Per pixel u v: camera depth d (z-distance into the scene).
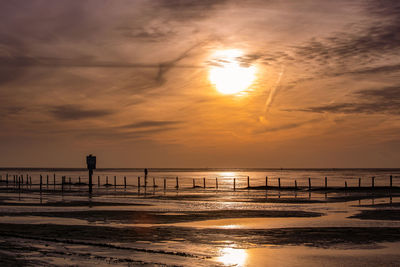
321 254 15.34
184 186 85.69
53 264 12.95
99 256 14.27
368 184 95.56
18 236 18.55
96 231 21.05
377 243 17.66
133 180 127.00
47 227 22.56
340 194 56.25
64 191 65.06
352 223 24.30
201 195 54.22
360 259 14.53
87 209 33.59
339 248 16.55
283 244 17.42
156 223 24.66
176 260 13.94
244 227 22.67
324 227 22.58
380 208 34.50
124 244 17.27
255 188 73.81
